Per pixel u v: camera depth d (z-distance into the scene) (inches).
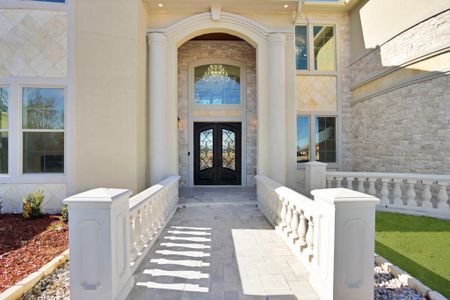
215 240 172.6
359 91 369.1
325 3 374.3
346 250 99.7
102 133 242.1
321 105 384.5
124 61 245.3
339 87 384.8
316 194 112.7
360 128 367.9
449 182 224.5
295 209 155.1
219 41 380.2
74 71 240.8
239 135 383.9
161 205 194.7
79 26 241.1
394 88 304.3
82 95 240.8
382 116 326.3
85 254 97.4
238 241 170.7
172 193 241.1
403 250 155.6
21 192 241.9
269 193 216.5
